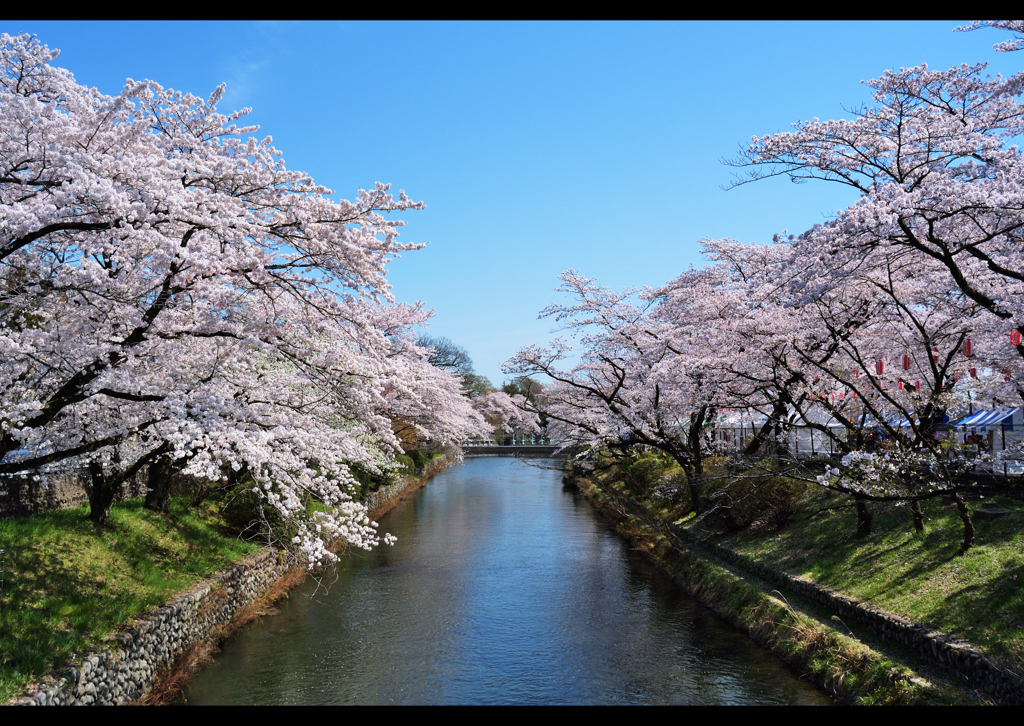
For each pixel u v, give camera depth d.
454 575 18.41
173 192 8.18
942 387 11.95
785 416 16.78
